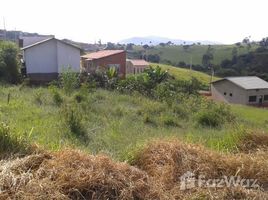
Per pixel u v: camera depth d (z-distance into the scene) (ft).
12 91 43.21
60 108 30.48
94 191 8.83
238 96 114.01
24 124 22.00
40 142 15.06
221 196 9.66
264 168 11.59
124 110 35.19
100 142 19.66
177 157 11.85
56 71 79.20
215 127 32.89
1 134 11.60
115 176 9.45
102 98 44.47
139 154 12.49
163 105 40.47
